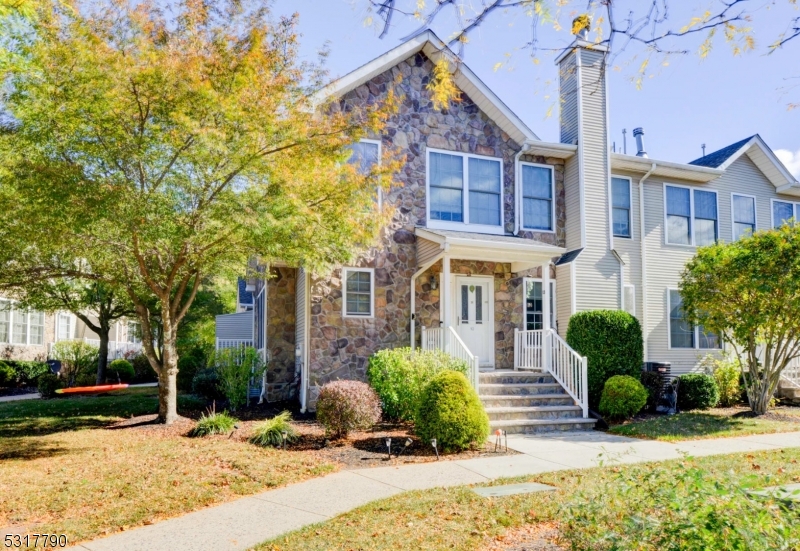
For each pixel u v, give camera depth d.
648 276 16.30
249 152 8.98
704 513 3.59
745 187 18.00
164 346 11.40
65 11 8.19
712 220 17.38
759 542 3.36
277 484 7.04
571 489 6.48
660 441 9.81
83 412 13.15
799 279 10.96
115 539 5.26
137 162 8.70
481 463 8.12
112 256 10.19
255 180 9.45
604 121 15.55
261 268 15.12
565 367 12.29
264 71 9.16
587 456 8.56
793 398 14.73
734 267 11.71
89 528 5.52
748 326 11.80
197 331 23.89
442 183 14.04
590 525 4.18
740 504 3.66
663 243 16.64
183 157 9.07
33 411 13.37
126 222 8.31
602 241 15.09
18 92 8.09
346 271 12.92
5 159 7.92
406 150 13.70
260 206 8.78
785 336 13.58
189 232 9.08
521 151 14.88
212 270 11.25
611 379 12.25
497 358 14.28
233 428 10.38
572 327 13.34
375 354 12.11
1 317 20.52
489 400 11.39
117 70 8.17
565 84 15.72
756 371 12.62
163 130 8.81
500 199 14.65
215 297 25.38
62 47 7.94
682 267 16.77
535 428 10.93
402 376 10.99
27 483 7.09
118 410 13.34
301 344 13.50
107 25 8.54
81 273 10.82
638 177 16.55
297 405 13.35
